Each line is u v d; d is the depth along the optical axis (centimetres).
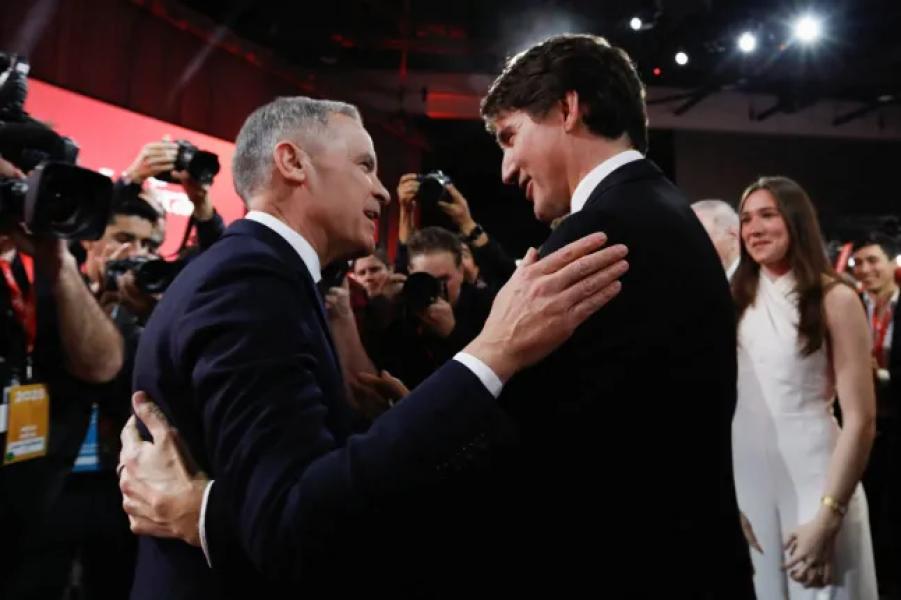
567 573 82
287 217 99
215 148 444
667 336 82
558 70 95
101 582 180
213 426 75
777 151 793
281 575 73
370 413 146
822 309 159
